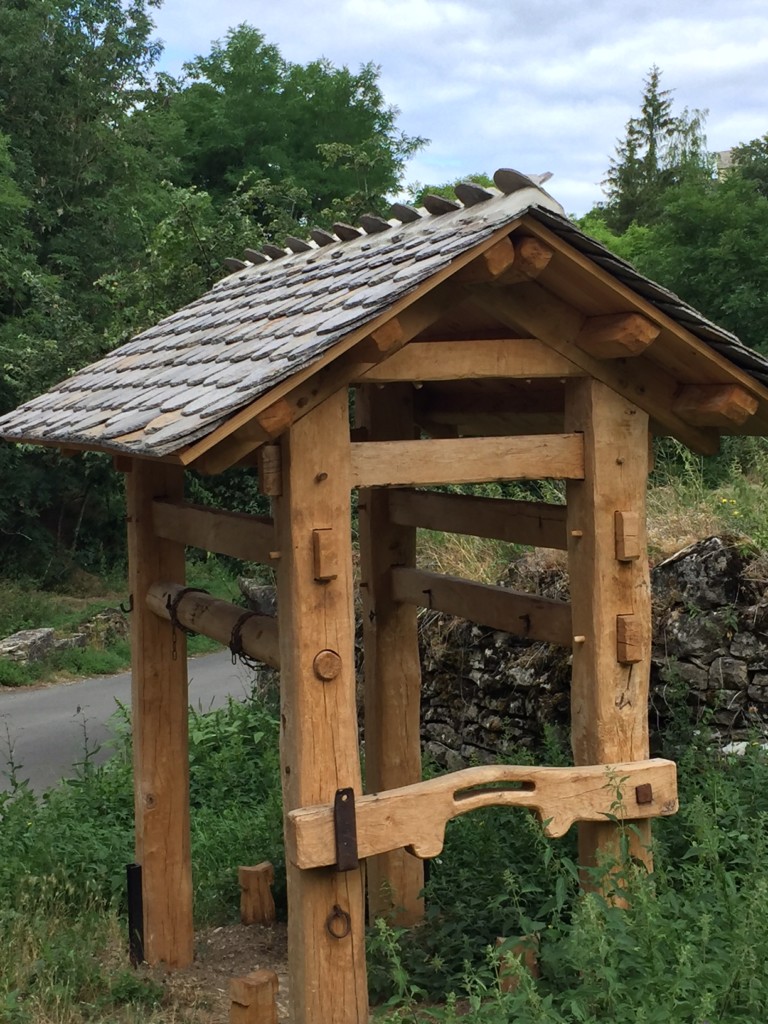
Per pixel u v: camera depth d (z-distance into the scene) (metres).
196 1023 4.14
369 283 3.54
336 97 27.11
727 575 5.81
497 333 4.12
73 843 5.86
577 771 3.65
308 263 4.77
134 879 4.81
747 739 5.55
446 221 3.85
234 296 5.02
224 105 26.42
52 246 20.84
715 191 15.88
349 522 3.38
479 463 3.59
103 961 4.83
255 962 4.86
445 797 3.46
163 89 24.92
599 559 3.74
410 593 4.97
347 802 3.32
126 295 14.21
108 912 5.25
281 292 4.39
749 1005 3.02
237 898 5.55
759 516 6.55
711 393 3.73
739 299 14.23
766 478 8.17
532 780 3.60
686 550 6.03
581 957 3.09
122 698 12.44
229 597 16.45
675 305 3.45
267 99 26.89
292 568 3.32
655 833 4.50
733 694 5.68
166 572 4.88
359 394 5.24
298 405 3.25
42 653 14.25
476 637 6.82
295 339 3.36
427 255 3.40
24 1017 3.95
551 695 6.32
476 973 3.65
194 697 11.68
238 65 27.22
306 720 3.34
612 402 3.76
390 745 5.15
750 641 5.70
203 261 14.04
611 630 3.76
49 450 18.27
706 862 4.24
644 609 3.80
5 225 18.58
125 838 6.09
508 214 3.25
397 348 3.29
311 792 3.35
